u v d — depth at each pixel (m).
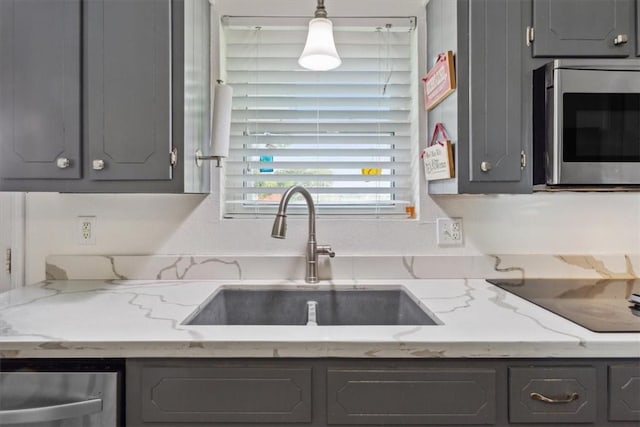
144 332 0.83
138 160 1.11
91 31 1.11
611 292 1.21
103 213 1.42
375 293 1.34
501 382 0.80
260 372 0.81
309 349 0.79
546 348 0.79
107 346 0.79
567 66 1.07
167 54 1.12
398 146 1.54
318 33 1.21
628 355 0.79
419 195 1.45
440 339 0.79
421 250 1.44
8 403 0.80
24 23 1.12
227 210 1.52
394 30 1.51
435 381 0.80
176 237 1.43
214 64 1.44
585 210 1.45
